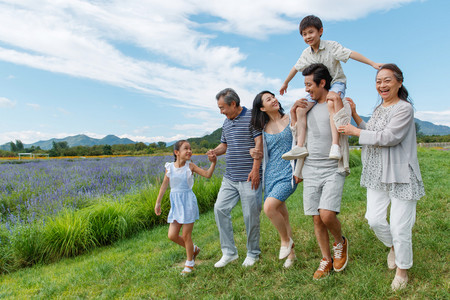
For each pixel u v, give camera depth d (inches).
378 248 140.8
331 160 120.7
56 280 167.5
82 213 253.3
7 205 328.8
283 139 137.6
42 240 217.8
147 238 240.5
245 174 145.9
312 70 124.7
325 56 149.9
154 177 410.9
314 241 158.4
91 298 139.0
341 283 116.8
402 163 105.3
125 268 169.2
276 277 131.4
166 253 184.2
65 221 233.6
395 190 106.5
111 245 240.7
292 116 130.2
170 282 143.0
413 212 106.7
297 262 140.9
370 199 116.4
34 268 206.1
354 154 533.6
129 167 529.7
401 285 105.4
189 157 155.3
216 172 425.7
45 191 360.8
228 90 147.2
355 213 197.2
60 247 221.9
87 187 386.0
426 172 332.2
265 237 179.5
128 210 270.1
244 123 146.3
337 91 133.2
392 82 108.5
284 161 136.9
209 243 196.1
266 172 141.5
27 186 391.5
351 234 162.6
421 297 99.3
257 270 138.9
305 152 123.1
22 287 166.9
